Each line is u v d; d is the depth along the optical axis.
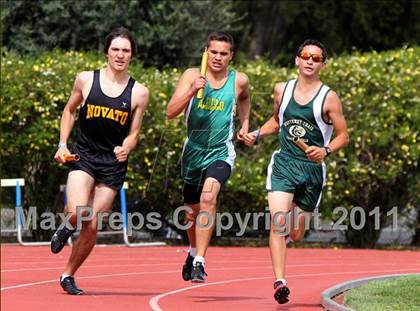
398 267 48.56
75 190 31.98
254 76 63.44
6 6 80.25
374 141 61.78
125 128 32.44
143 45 82.56
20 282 38.81
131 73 64.44
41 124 62.22
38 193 64.81
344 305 29.69
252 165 62.91
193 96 31.45
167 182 63.38
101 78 32.34
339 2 110.81
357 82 62.47
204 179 32.44
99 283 39.03
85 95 32.31
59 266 47.12
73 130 62.06
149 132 62.22
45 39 81.50
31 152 63.38
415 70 62.69
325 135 29.84
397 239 67.44
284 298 28.86
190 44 84.75
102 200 32.31
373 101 62.16
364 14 109.12
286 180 29.61
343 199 62.97
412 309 27.86
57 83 62.25
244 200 63.56
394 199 63.97
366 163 62.47
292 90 29.81
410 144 61.88
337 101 29.58
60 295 33.50
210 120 31.97
